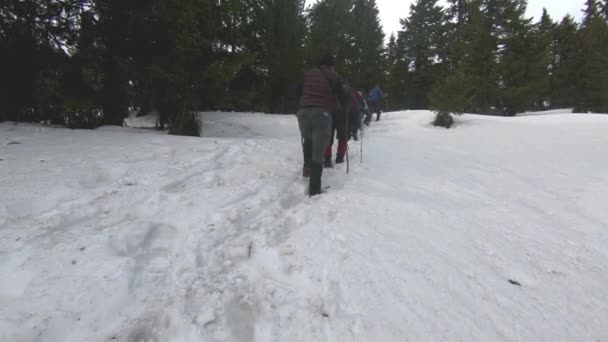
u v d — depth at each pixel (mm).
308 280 2143
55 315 1788
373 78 24531
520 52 20281
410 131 9695
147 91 8109
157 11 7371
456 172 4695
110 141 5457
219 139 6156
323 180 4203
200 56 9664
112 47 7723
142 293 2039
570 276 2246
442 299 1987
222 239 2715
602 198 3598
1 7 6449
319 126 3691
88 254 2289
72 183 3502
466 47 21266
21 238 2443
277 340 1698
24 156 4336
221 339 1728
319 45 21641
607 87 25953
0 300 1876
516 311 1911
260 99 15500
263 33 14820
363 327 1763
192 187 3689
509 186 4102
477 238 2723
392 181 4137
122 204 3141
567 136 7441
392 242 2590
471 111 19156
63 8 7055
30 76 7363
